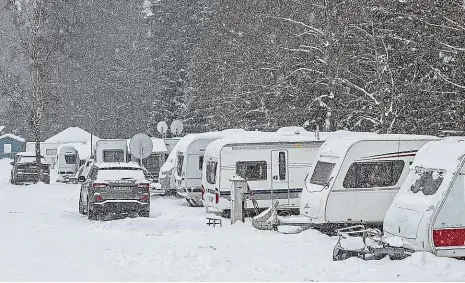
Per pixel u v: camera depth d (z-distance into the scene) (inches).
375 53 1360.7
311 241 671.1
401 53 1357.0
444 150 614.5
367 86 1444.4
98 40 3430.1
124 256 578.2
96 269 515.2
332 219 765.3
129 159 1664.6
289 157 976.3
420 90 1332.4
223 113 1873.8
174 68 2763.3
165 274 494.6
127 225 818.2
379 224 779.4
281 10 1646.2
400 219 602.2
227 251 606.2
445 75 1339.8
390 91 1341.0
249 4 1828.2
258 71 1723.7
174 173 1339.8
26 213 1034.7
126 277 482.0
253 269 514.6
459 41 1293.1
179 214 989.2
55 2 2046.0
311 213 781.3
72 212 1056.8
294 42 1589.6
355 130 1466.5
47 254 592.4
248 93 1729.8
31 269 515.5
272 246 639.1
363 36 1422.2
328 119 1456.7
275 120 1635.1
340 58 1413.6
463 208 573.0
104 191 917.2
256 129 1747.0
